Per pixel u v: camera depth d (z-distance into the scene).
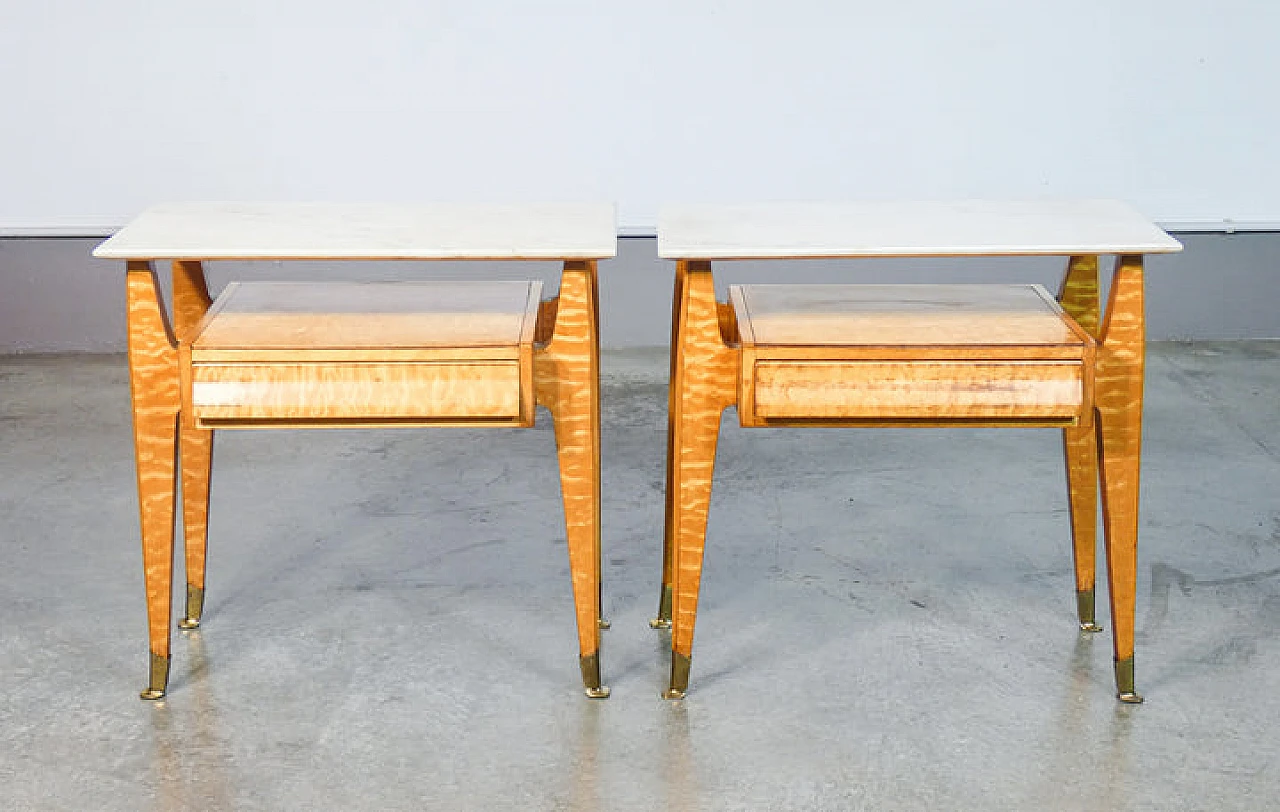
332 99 4.21
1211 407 3.71
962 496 3.14
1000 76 4.20
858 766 2.13
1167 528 2.96
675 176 4.30
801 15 4.13
